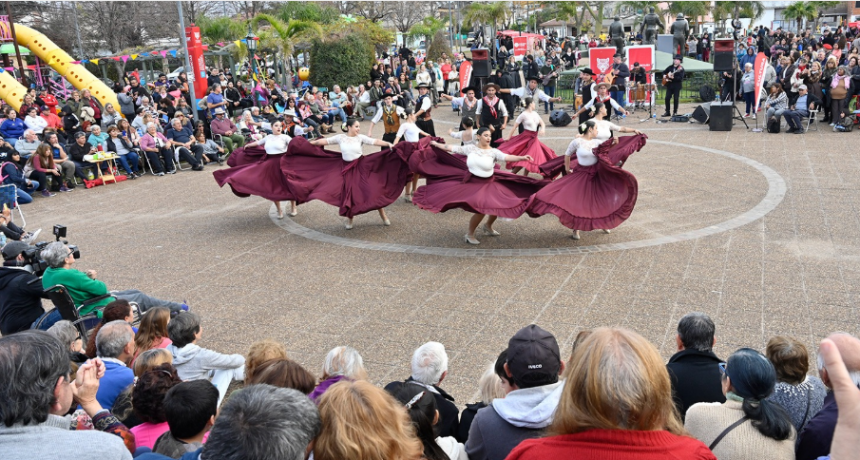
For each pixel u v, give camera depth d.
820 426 2.96
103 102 21.45
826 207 10.00
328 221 10.73
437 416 3.19
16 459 2.07
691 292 7.16
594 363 1.94
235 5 41.84
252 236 10.09
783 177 11.92
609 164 8.45
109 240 10.20
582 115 17.97
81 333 5.93
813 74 16.55
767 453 2.84
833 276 7.41
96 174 14.83
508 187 9.08
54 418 2.30
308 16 33.19
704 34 32.81
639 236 9.14
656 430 1.96
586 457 1.92
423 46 49.88
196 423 3.00
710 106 17.22
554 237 9.31
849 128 16.02
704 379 3.73
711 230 9.22
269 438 1.92
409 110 21.73
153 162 15.20
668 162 13.73
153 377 3.61
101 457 2.17
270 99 21.48
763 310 6.65
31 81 28.20
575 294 7.28
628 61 23.66
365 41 27.53
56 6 34.72
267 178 10.29
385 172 9.91
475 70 17.50
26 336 2.24
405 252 8.99
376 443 2.19
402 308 7.16
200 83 20.06
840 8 64.00
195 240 10.01
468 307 7.09
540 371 2.91
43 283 6.04
